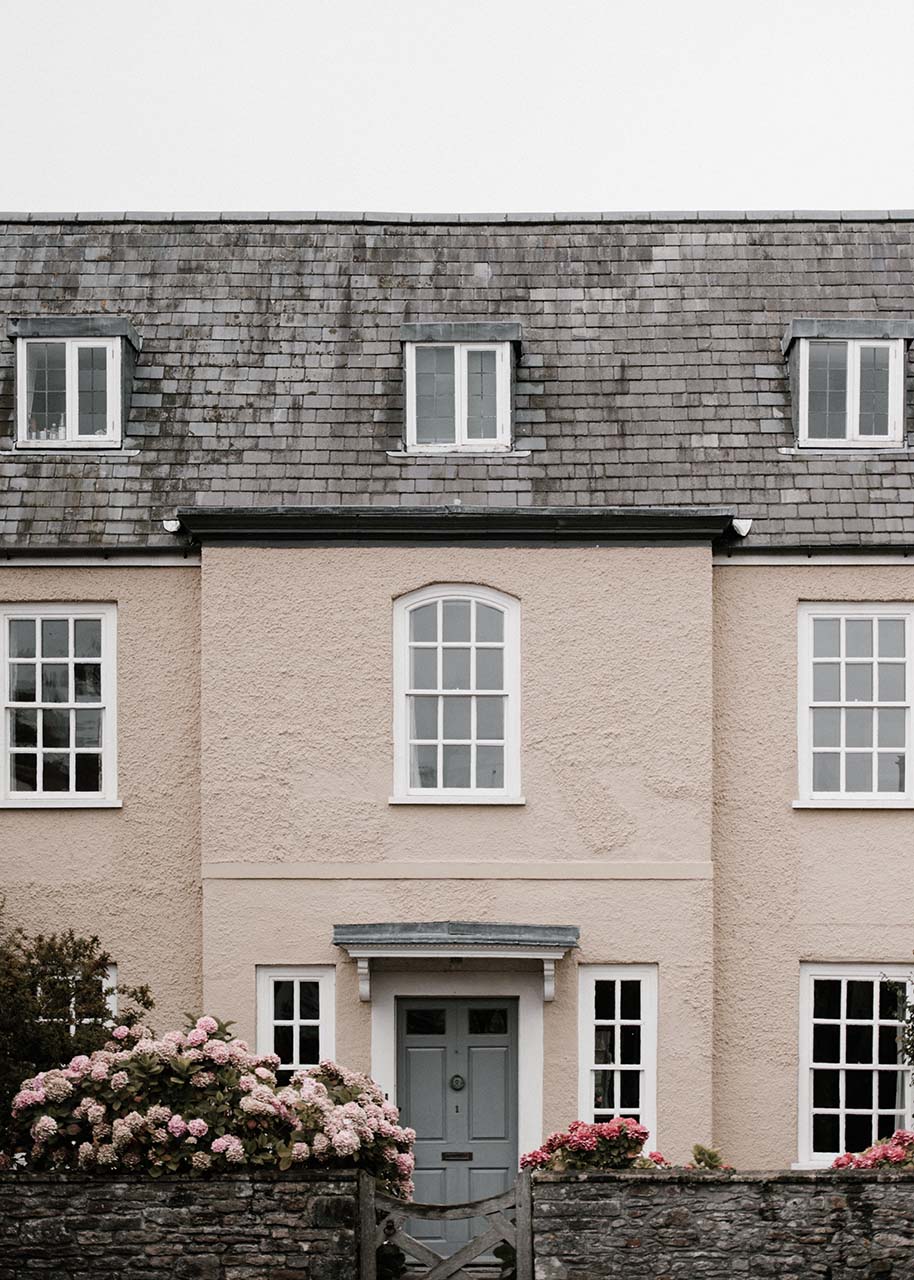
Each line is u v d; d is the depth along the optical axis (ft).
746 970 49.29
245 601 48.83
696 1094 47.83
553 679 48.78
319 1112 37.52
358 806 48.49
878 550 49.26
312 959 48.14
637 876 48.19
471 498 49.93
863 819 49.44
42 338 51.70
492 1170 48.34
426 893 48.29
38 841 49.57
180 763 49.78
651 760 48.52
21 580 49.80
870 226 56.80
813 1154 49.01
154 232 56.85
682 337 53.93
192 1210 36.11
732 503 50.11
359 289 55.21
